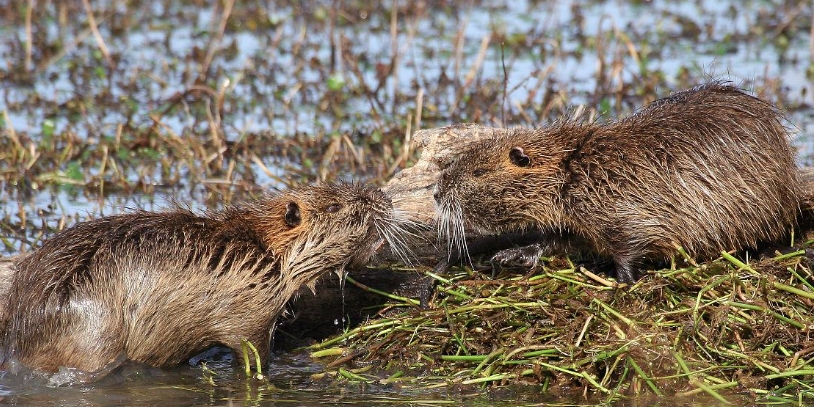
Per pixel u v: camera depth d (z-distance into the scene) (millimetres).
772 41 24234
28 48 22562
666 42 24156
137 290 10820
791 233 12312
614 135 11969
